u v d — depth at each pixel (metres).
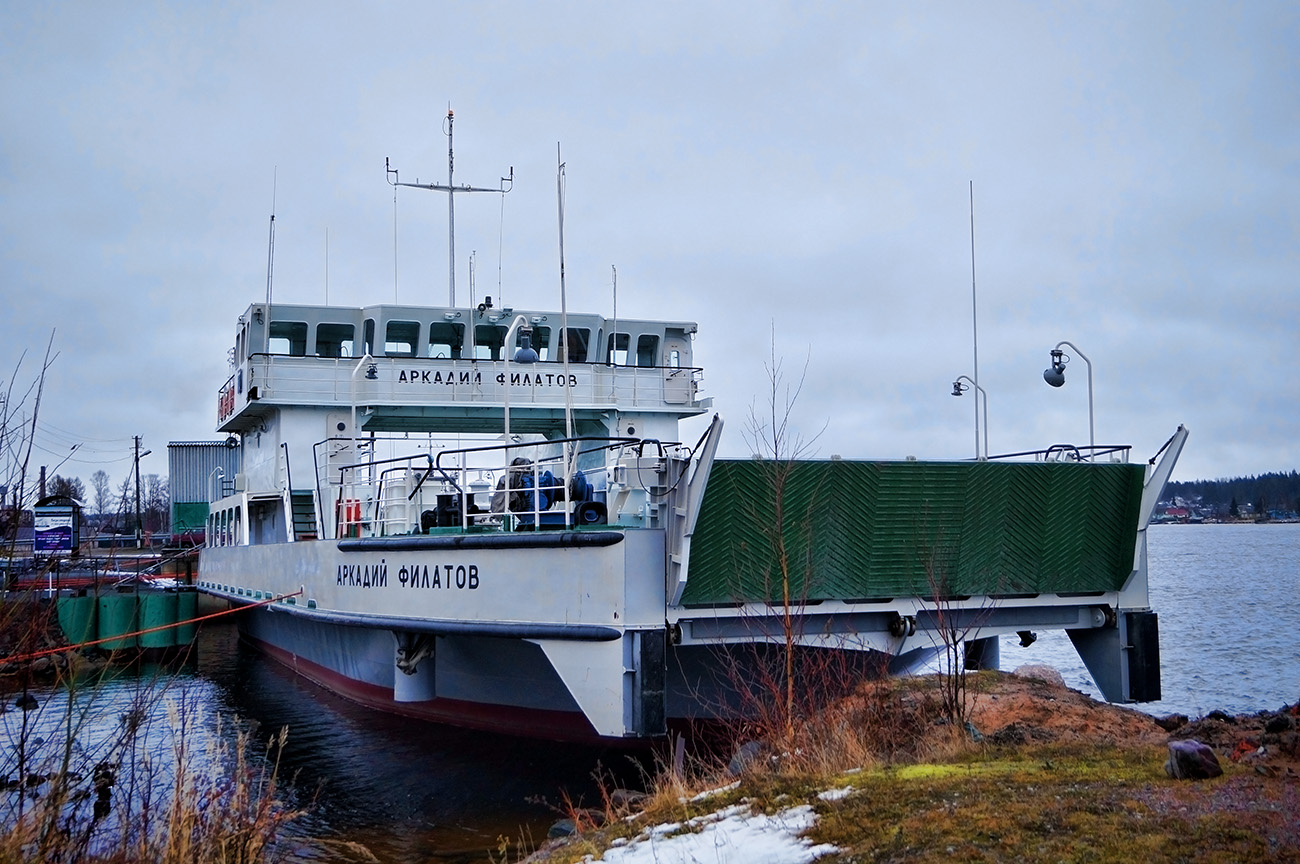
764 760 10.73
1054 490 14.27
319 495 20.19
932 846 6.89
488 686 16.09
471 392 23.41
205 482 54.50
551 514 14.35
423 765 15.33
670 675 14.31
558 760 15.37
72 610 28.38
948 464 13.63
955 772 8.95
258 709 20.11
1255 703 24.17
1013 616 14.75
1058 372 17.28
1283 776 7.71
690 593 12.94
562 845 9.57
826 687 13.28
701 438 12.37
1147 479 14.79
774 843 7.64
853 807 8.06
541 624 13.58
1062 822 7.07
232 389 26.11
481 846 12.04
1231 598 55.66
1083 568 14.88
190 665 27.45
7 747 11.69
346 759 15.84
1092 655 15.38
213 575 30.95
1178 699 24.98
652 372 24.70
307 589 20.14
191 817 8.49
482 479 18.84
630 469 13.23
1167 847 6.38
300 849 11.93
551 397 23.86
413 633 16.08
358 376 22.95
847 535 13.55
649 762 14.67
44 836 8.02
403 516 17.56
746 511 12.95
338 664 20.47
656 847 8.16
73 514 31.28
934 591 12.98
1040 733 10.69
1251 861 6.04
